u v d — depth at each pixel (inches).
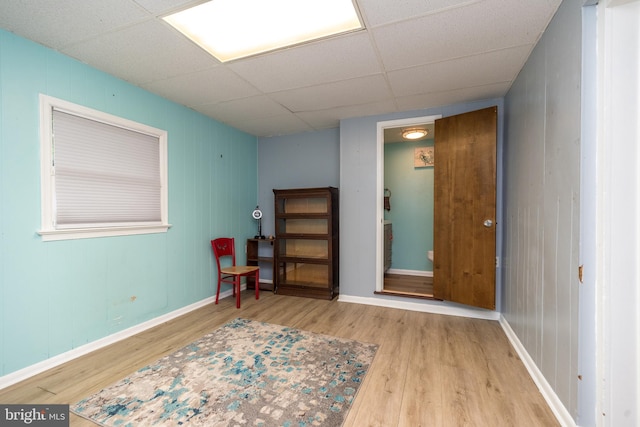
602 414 47.9
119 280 93.8
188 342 91.2
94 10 61.7
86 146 85.4
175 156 115.0
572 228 53.1
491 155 102.3
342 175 136.6
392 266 188.7
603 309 47.6
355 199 134.3
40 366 73.7
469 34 70.5
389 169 189.0
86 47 76.0
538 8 60.8
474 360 79.8
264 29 70.0
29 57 72.3
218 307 127.0
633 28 45.6
